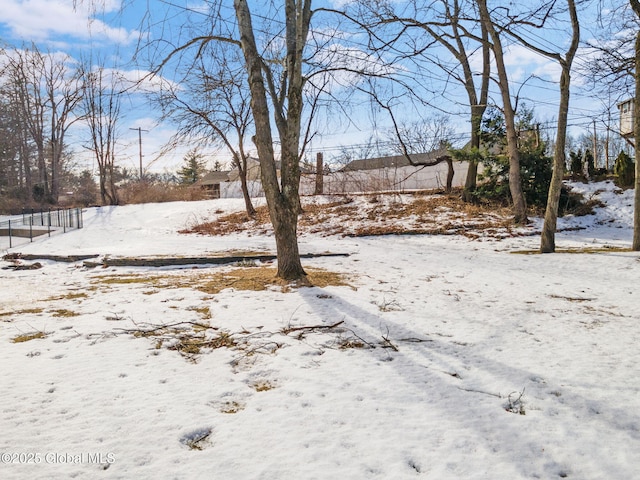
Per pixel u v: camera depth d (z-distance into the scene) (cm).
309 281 857
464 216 1914
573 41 1202
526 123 1975
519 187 1753
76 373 419
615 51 1138
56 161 4222
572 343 532
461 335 555
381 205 2212
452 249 1450
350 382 410
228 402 370
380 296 757
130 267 1102
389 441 311
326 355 480
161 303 704
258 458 289
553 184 1307
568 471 282
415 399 377
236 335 542
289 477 270
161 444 303
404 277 958
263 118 828
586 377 429
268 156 842
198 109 1786
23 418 331
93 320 602
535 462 291
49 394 373
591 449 306
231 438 312
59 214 2789
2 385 388
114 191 3731
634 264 1101
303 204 2467
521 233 1647
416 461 288
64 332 548
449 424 336
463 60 1834
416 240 1675
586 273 1015
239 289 803
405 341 531
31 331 552
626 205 1872
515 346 519
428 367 451
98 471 271
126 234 2284
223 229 2230
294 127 840
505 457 295
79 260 1216
